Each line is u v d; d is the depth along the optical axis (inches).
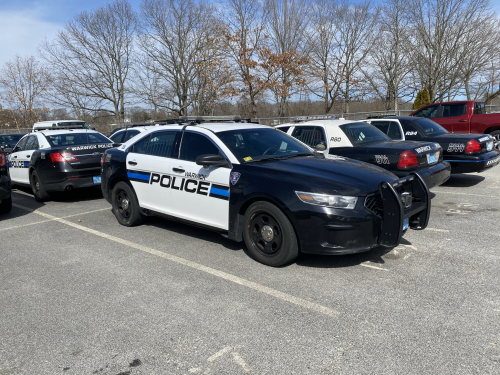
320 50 1268.5
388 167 261.7
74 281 171.5
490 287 150.1
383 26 1187.3
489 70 1200.2
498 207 265.0
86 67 1354.6
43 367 113.3
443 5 1061.8
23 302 153.3
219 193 192.9
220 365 110.9
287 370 107.6
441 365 106.9
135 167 238.7
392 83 1278.3
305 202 161.9
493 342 116.0
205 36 1262.3
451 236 209.8
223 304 145.4
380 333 122.9
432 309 135.8
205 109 1333.7
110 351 119.4
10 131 1407.5
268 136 218.5
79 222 273.1
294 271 172.1
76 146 337.7
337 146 290.5
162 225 255.9
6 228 266.4
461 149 317.1
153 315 139.4
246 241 184.7
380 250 192.5
